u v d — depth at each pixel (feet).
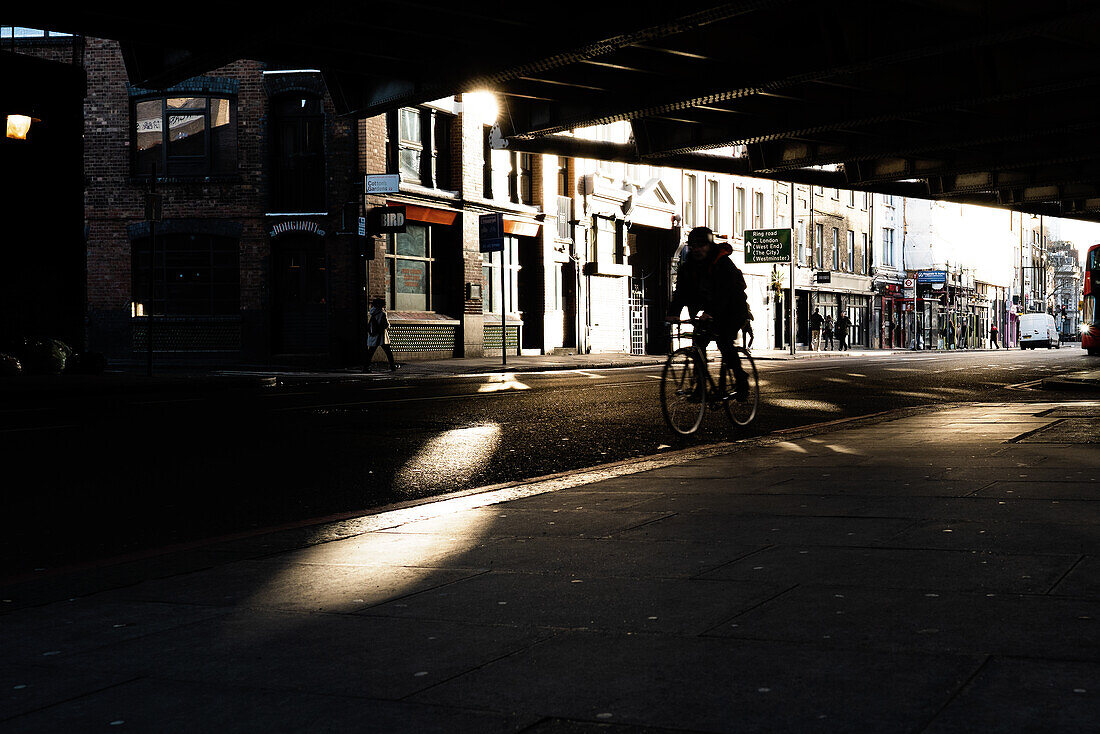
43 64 70.18
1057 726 7.91
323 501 23.04
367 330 83.92
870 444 28.37
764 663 9.68
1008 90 66.59
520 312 113.91
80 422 39.09
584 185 120.47
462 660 10.19
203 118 93.91
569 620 11.50
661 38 59.52
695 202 143.95
